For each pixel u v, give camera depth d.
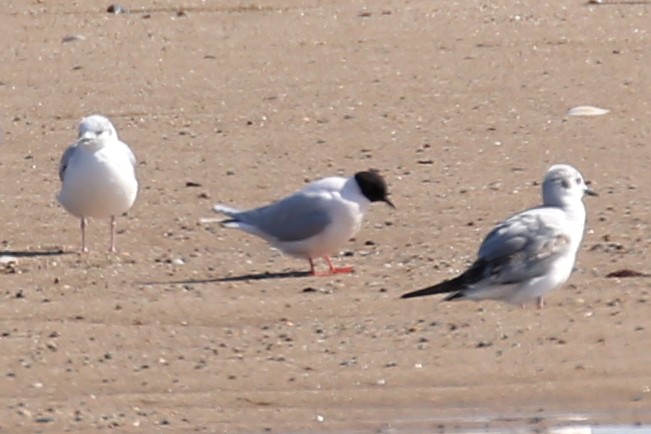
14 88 23.94
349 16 28.09
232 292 14.62
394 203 17.72
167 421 11.71
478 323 13.51
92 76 24.53
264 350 13.10
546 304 13.95
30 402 12.09
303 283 14.89
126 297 14.48
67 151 16.22
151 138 21.00
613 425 11.53
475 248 16.02
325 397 12.12
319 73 24.22
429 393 12.14
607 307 13.80
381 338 13.27
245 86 23.59
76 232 16.95
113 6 28.97
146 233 16.83
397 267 15.41
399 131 21.00
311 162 19.77
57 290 14.73
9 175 19.47
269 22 27.81
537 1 28.91
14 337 13.39
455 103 22.31
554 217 13.44
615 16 27.42
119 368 12.74
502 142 20.39
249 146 20.52
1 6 29.16
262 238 15.62
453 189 18.31
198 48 26.09
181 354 13.04
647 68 23.77
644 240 16.03
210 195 18.39
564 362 12.58
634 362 12.53
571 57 24.59
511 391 12.13
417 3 29.06
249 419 11.72
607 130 20.78
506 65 24.23
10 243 16.56
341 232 15.06
